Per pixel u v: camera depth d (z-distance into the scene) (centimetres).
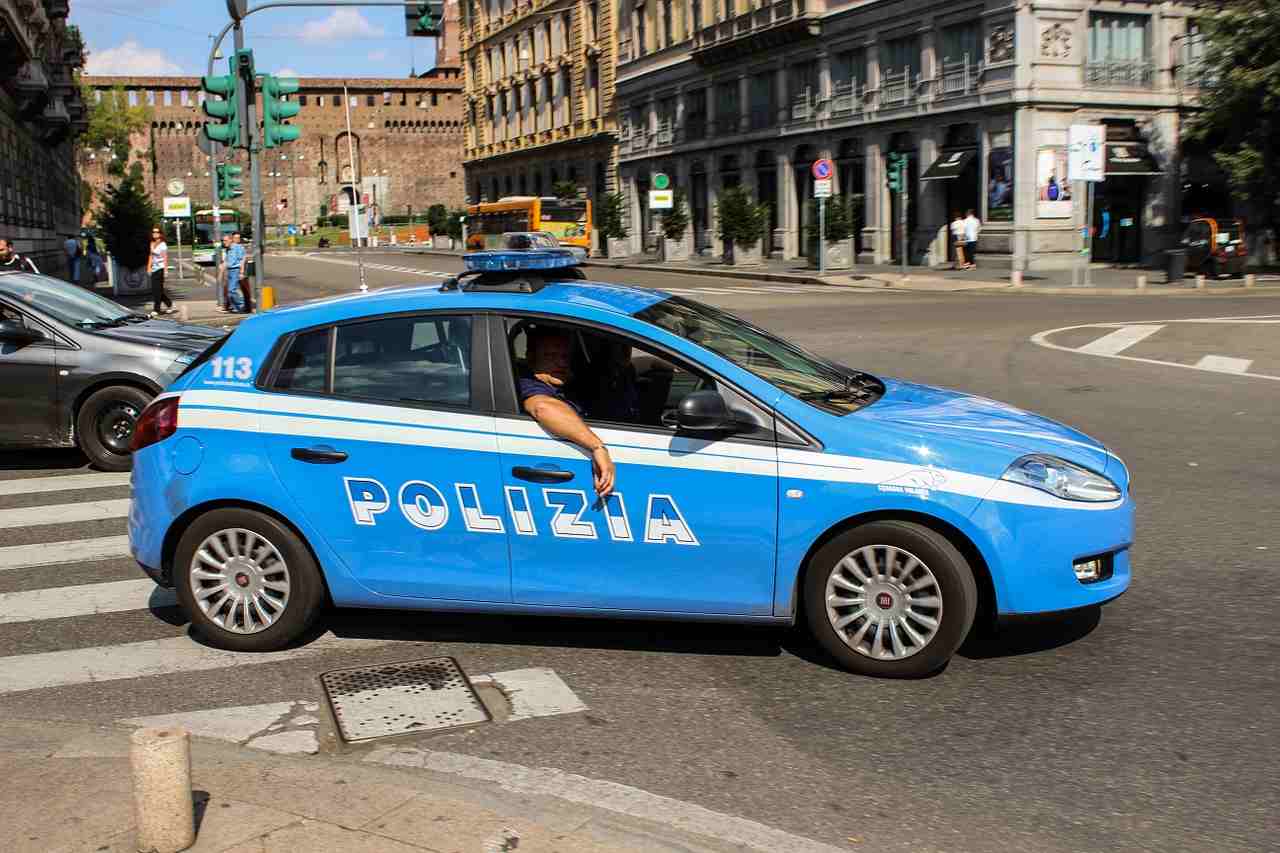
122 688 490
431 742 425
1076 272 2955
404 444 496
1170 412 1091
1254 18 2909
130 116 8275
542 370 498
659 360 489
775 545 471
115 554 706
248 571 521
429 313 504
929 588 465
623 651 516
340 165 11725
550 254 534
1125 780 387
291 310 526
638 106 5762
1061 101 3281
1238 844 346
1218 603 561
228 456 510
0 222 3109
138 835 326
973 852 343
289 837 334
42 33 3709
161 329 1016
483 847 330
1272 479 816
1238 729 423
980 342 1722
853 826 359
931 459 463
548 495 485
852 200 3784
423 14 2391
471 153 8388
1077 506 463
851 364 1486
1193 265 3008
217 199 2931
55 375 936
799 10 4150
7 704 475
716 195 5031
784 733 429
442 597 503
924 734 425
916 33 3647
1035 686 467
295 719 450
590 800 376
